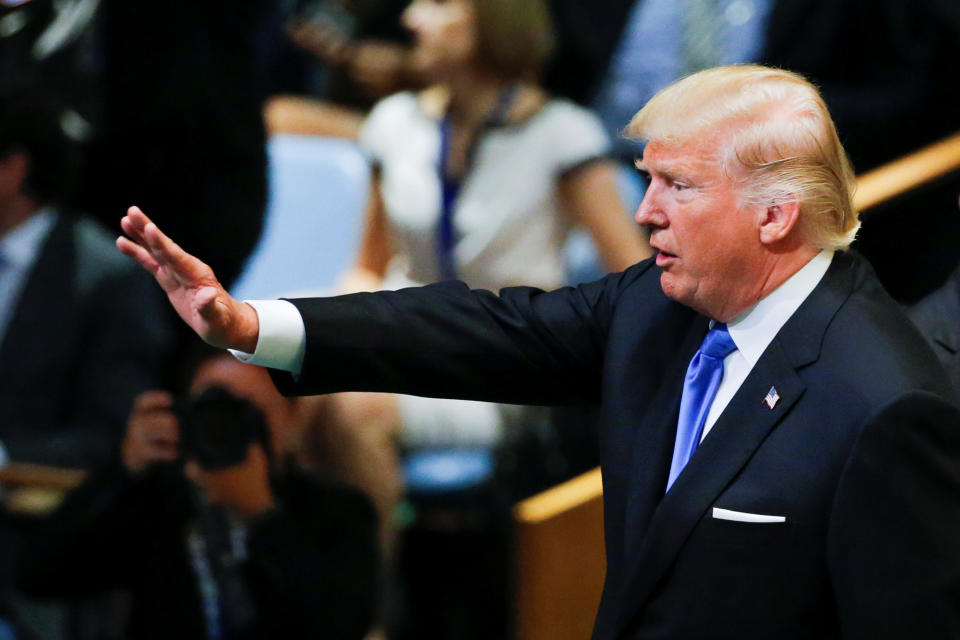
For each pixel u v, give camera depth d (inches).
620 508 320.8
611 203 624.7
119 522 495.5
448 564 609.9
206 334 313.3
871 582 288.0
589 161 624.4
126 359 570.9
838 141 311.4
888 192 521.3
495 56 625.0
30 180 570.9
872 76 688.4
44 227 575.5
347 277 673.6
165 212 654.5
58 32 629.6
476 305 341.4
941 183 553.0
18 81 573.6
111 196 652.1
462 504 610.2
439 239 628.4
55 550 492.1
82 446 549.0
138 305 579.5
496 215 624.4
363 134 655.8
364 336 331.0
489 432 621.0
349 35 814.5
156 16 636.7
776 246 309.1
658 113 311.3
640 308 334.6
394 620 601.6
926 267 598.5
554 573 512.4
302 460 541.3
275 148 743.7
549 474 618.2
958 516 289.9
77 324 568.1
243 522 497.4
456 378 337.1
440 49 627.8
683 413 318.3
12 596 543.8
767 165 303.3
